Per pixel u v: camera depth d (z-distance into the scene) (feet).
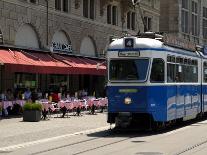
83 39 144.36
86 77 152.15
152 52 71.26
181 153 51.70
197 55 91.35
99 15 152.87
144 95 70.49
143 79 70.64
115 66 72.28
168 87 74.54
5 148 57.72
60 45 130.82
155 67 71.67
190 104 85.92
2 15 107.34
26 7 116.06
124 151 53.52
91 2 149.79
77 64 126.41
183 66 82.48
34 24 119.14
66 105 104.63
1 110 100.68
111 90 72.02
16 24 112.27
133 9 171.73
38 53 119.55
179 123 88.99
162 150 54.03
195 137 66.90
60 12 130.93
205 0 264.93
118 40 73.05
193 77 88.33
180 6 229.04
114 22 163.84
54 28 127.85
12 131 76.33
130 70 71.41
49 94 119.34
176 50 79.10
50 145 60.13
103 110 126.00
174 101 77.36
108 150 54.54
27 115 93.45
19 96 110.73
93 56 148.87
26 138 67.56
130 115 70.95
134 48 71.36
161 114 72.69
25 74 120.57
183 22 233.35
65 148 57.00
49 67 110.63
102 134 72.43
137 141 63.00
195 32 250.16
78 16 140.46
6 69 103.81
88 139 66.03
